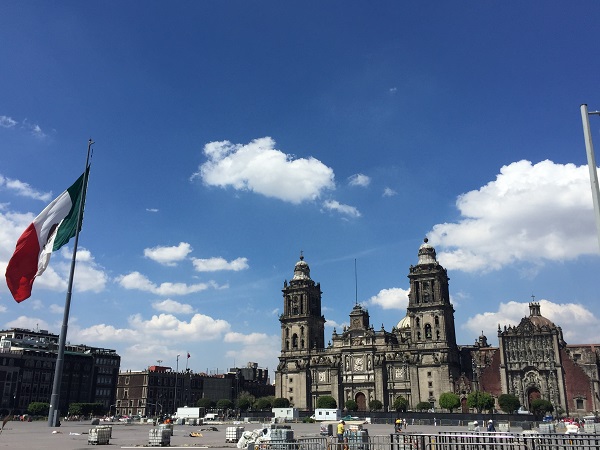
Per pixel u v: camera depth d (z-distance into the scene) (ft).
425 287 584.40
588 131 89.81
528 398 512.63
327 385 600.39
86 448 150.30
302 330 638.94
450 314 584.81
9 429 255.70
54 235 168.14
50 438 188.14
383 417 432.25
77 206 175.63
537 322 533.96
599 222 85.15
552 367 506.48
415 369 559.38
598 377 492.95
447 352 552.00
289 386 622.95
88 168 180.04
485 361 560.61
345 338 610.65
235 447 168.25
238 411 547.49
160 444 167.63
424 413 411.95
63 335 167.12
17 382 570.87
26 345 636.48
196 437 231.50
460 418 393.09
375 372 577.43
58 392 164.55
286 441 144.66
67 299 168.35
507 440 124.47
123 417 488.44
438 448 120.98
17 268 158.92
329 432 250.78
